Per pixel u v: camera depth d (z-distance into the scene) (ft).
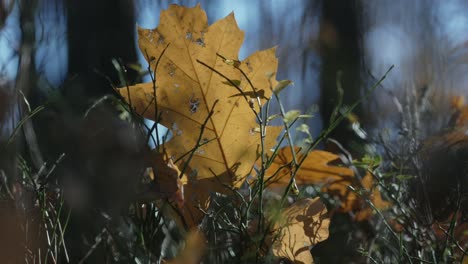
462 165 3.44
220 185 3.12
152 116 3.10
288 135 3.08
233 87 3.09
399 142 3.65
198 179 3.11
